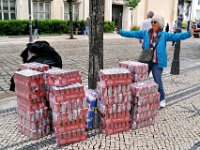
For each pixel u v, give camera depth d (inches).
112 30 1135.0
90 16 186.7
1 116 201.2
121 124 176.2
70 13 857.5
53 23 978.1
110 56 510.6
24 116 166.4
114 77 166.2
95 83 195.0
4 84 294.2
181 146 161.8
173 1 1403.8
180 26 329.4
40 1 982.4
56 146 158.2
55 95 151.9
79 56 499.8
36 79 157.9
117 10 1250.6
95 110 178.2
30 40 735.7
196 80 320.8
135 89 176.2
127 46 690.8
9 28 891.4
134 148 157.9
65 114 156.0
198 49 669.3
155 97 185.9
